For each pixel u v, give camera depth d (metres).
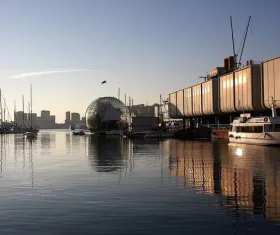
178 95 130.25
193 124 129.12
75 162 40.75
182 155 47.16
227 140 85.56
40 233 14.23
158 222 15.34
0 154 55.31
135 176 28.50
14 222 15.73
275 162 36.69
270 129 62.03
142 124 138.88
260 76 77.81
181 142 83.25
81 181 26.36
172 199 19.58
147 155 48.53
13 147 76.31
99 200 19.73
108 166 35.91
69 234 14.06
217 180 25.67
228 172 29.59
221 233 13.88
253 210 17.03
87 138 130.75
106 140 106.31
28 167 36.16
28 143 96.75
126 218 16.02
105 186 24.05
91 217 16.30
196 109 112.56
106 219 15.93
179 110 128.88
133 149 62.03
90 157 47.41
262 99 76.25
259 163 35.94
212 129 99.69
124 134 136.00
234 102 87.44
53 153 56.66
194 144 73.56
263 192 21.11
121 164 37.59
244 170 30.77
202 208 17.50
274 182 24.44
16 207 18.38
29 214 16.98
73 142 98.62
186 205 18.16
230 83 89.62
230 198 19.61
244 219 15.59
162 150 57.75
